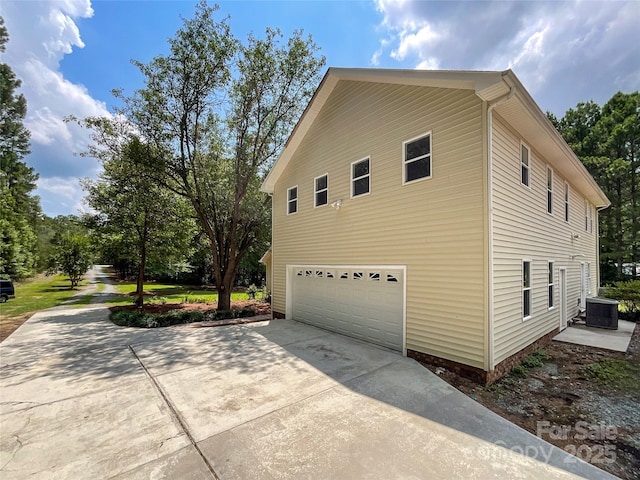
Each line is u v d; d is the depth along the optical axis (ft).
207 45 31.58
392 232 21.04
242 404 12.64
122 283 100.17
